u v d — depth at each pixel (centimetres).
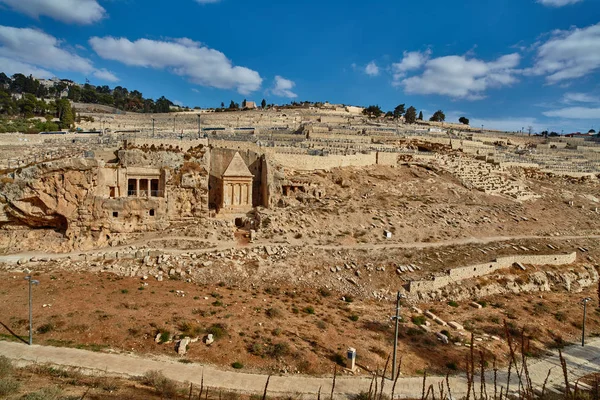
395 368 3694
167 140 7088
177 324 3897
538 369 4072
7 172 5850
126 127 13088
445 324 4612
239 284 5041
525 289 5706
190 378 3184
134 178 6250
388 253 5900
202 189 6488
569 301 5616
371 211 7212
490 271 5822
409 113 19200
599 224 8306
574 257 6575
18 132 9981
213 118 16212
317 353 3731
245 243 5944
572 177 11538
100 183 5925
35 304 4078
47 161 5847
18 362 3123
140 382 3006
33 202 5706
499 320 4847
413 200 8038
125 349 3509
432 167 9831
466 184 9319
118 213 5950
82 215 5753
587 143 16362
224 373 3325
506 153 12675
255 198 7512
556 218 8319
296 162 8125
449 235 6794
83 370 3108
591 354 4456
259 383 3244
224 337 3772
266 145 8600
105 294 4406
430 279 5322
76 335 3631
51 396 2377
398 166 9719
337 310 4675
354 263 5622
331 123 15488
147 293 4519
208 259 5372
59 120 13312
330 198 7569
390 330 4331
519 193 9394
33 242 5681
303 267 5453
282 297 4834
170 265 5209
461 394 3425
